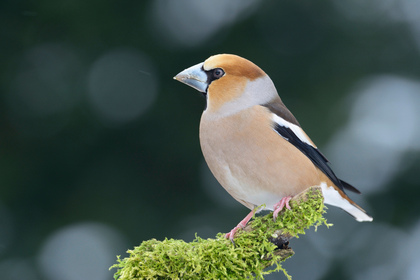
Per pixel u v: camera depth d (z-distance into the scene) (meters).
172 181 13.14
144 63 13.48
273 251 5.66
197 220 12.91
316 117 12.98
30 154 13.13
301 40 13.48
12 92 13.28
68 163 13.16
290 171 6.86
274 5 13.50
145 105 13.38
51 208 13.00
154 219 12.94
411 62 13.58
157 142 13.23
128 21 13.46
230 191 7.30
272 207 7.27
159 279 5.30
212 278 5.38
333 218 13.19
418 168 13.16
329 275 13.03
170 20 13.50
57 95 13.36
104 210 12.96
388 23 13.58
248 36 13.48
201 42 13.44
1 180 12.91
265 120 6.98
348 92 13.28
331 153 12.84
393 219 13.11
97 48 13.48
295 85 13.38
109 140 13.27
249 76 7.33
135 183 13.13
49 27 13.33
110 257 12.79
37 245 12.76
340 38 13.59
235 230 5.73
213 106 7.25
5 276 12.55
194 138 13.09
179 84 13.33
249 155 6.92
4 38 13.27
